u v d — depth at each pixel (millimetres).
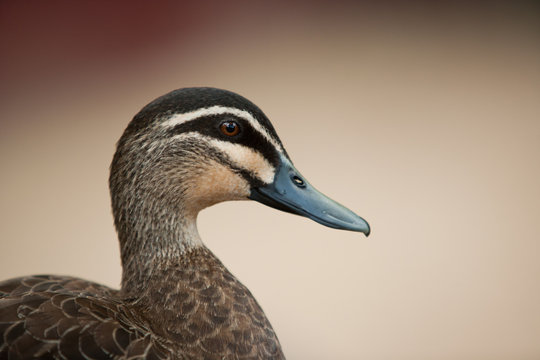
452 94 16109
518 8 19656
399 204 12320
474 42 18188
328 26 18953
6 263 10523
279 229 11688
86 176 13234
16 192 12625
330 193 12438
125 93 16109
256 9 19453
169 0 18516
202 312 4352
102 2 18125
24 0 17844
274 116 14953
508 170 13508
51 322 3939
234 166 4652
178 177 4605
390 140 14320
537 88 16281
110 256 10898
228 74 16703
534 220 12141
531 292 10500
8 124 14945
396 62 17281
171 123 4531
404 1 20078
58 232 11500
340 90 16094
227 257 10836
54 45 17328
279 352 4535
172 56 17609
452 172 13391
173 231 4672
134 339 4016
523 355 9219
